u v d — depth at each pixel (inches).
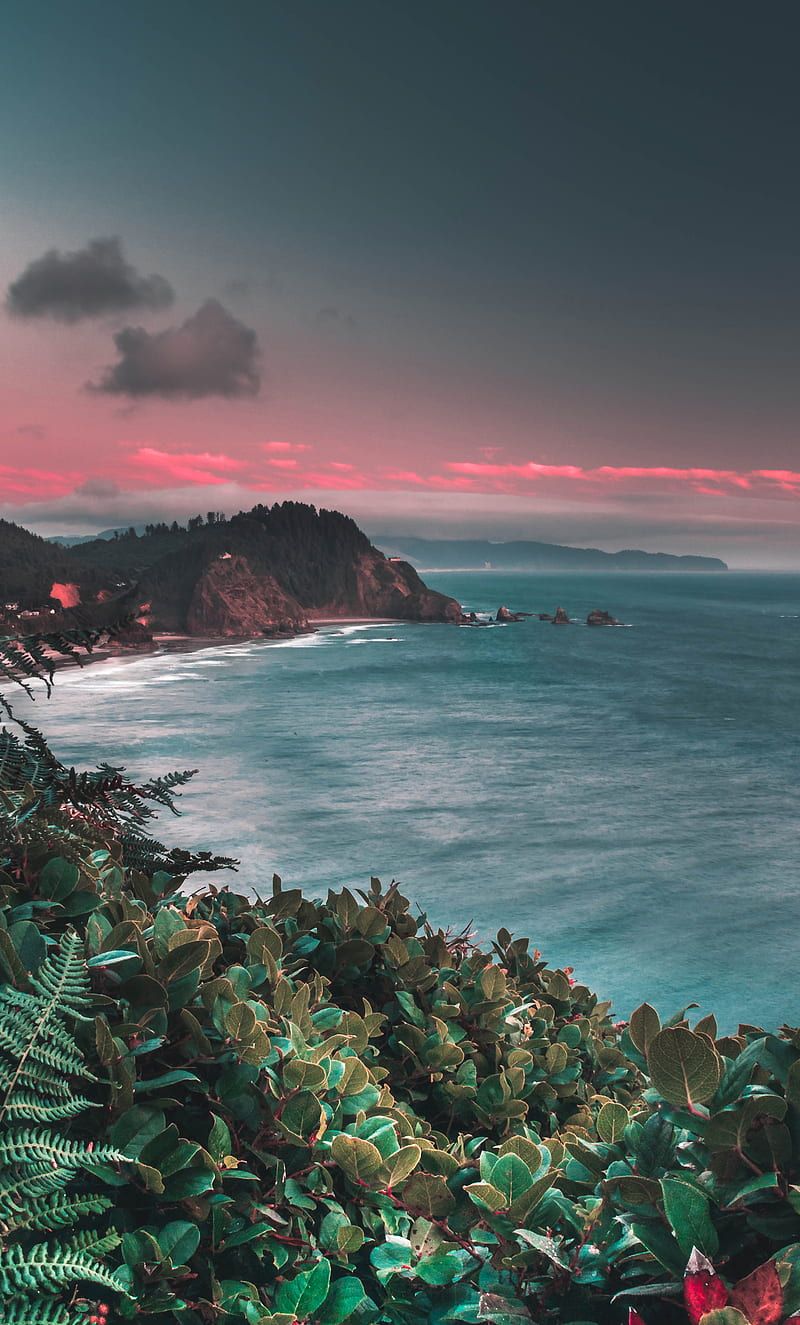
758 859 2167.8
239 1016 76.6
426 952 140.8
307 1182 74.2
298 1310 59.2
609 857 2181.3
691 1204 51.1
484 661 7426.2
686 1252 49.9
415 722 4490.7
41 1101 54.4
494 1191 66.3
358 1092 83.8
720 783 3115.2
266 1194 71.6
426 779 3152.1
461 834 2389.3
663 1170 62.5
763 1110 54.4
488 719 4589.1
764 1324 41.5
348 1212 74.3
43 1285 46.2
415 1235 70.4
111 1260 60.2
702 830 2464.3
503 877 2012.8
